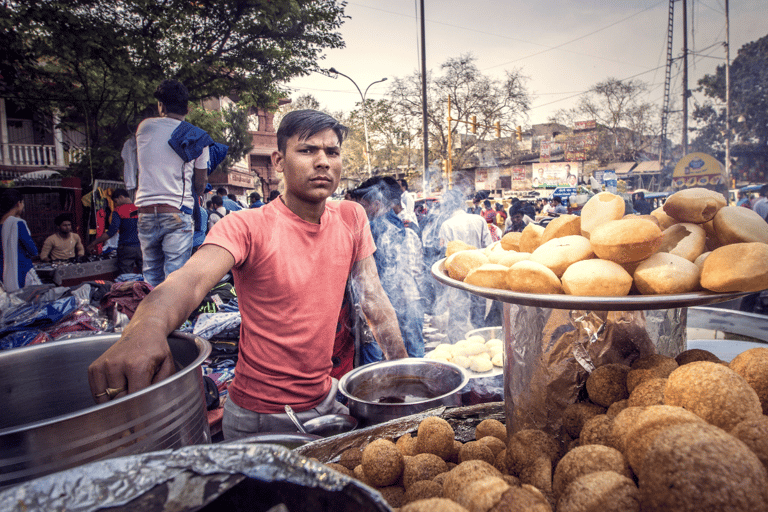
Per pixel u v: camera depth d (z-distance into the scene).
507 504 0.59
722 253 0.74
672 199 0.94
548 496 0.74
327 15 13.40
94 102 12.70
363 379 1.65
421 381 1.70
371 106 33.41
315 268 1.53
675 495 0.49
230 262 1.33
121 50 11.12
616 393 0.87
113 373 0.84
